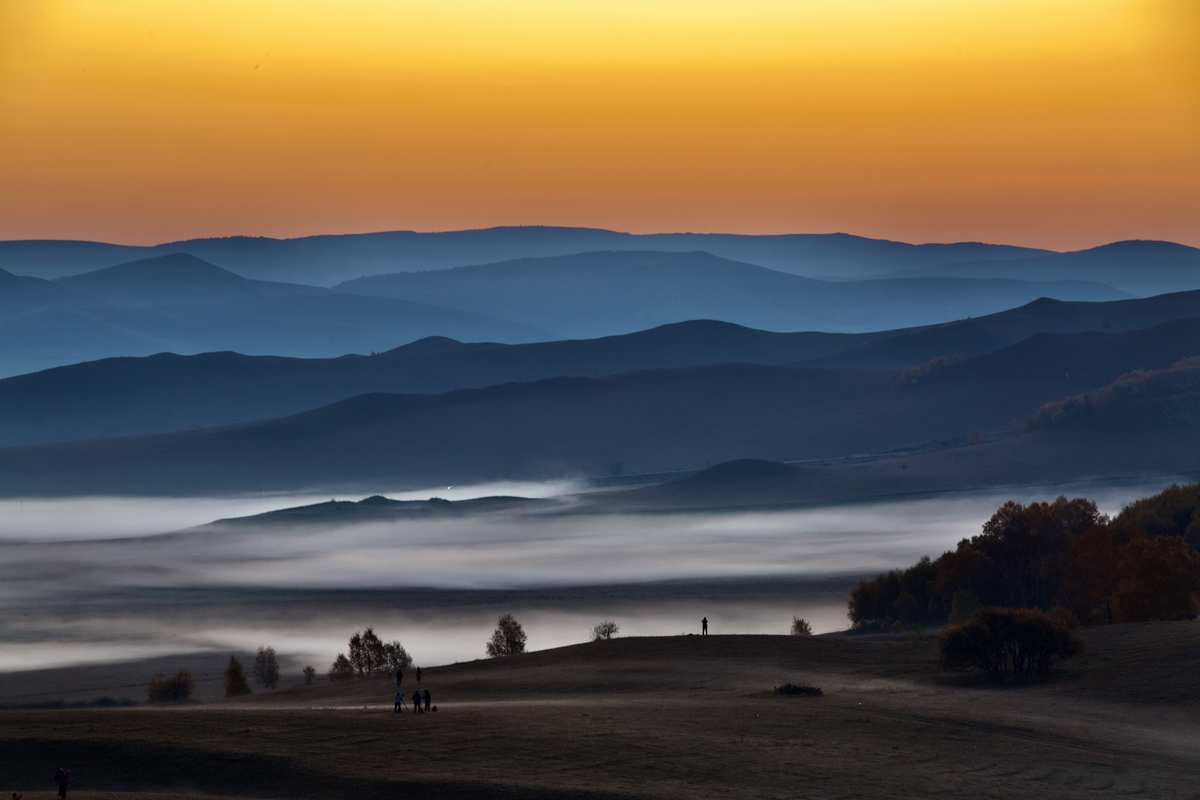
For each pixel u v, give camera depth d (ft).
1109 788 625.41
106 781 621.31
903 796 593.83
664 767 625.41
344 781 604.08
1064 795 609.83
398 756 640.17
